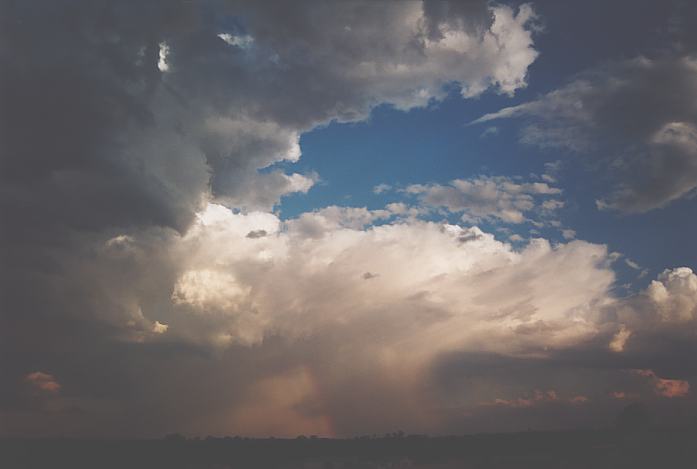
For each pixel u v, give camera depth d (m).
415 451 97.69
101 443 108.56
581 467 74.50
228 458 96.81
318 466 90.12
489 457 86.19
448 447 98.19
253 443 111.38
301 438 117.56
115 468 90.31
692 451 74.81
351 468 88.38
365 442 111.44
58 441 109.25
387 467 87.38
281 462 93.94
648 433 93.12
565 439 96.06
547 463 77.94
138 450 103.12
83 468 89.62
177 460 95.38
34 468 90.06
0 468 89.56
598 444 87.56
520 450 89.50
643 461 73.44
